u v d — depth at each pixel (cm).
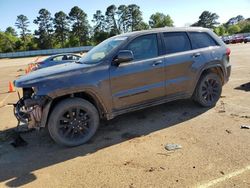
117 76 550
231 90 867
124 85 560
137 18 11925
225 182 371
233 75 1170
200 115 637
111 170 426
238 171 394
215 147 472
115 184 387
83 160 467
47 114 502
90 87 523
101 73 536
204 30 692
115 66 552
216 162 422
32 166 462
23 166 464
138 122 625
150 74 586
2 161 488
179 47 636
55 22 11538
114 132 580
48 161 475
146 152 476
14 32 14450
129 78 563
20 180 420
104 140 544
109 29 11806
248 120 588
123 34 627
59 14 11469
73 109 523
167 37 625
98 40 11362
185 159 439
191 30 668
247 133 520
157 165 429
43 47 11412
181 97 641
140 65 574
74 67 540
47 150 521
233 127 553
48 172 438
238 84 959
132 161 448
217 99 696
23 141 562
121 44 570
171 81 615
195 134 534
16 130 622
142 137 542
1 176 436
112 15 11750
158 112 679
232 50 2934
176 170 409
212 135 522
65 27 11644
